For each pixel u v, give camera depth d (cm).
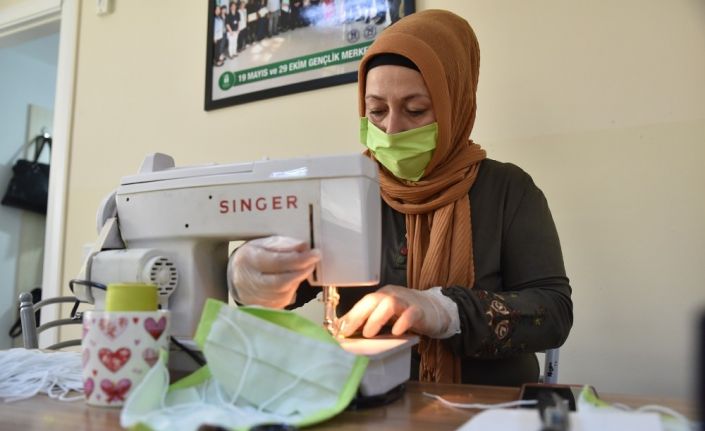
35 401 60
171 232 77
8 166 284
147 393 49
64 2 221
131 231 81
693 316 27
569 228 128
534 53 136
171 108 192
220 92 181
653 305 118
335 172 71
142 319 57
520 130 136
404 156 101
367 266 70
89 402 57
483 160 114
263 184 73
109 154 203
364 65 104
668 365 116
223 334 55
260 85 173
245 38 178
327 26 164
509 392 63
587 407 49
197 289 75
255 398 54
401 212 109
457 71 104
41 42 284
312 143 163
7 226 277
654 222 120
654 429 42
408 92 97
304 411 51
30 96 299
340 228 70
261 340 55
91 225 203
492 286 101
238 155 176
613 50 127
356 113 157
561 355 126
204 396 56
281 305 69
